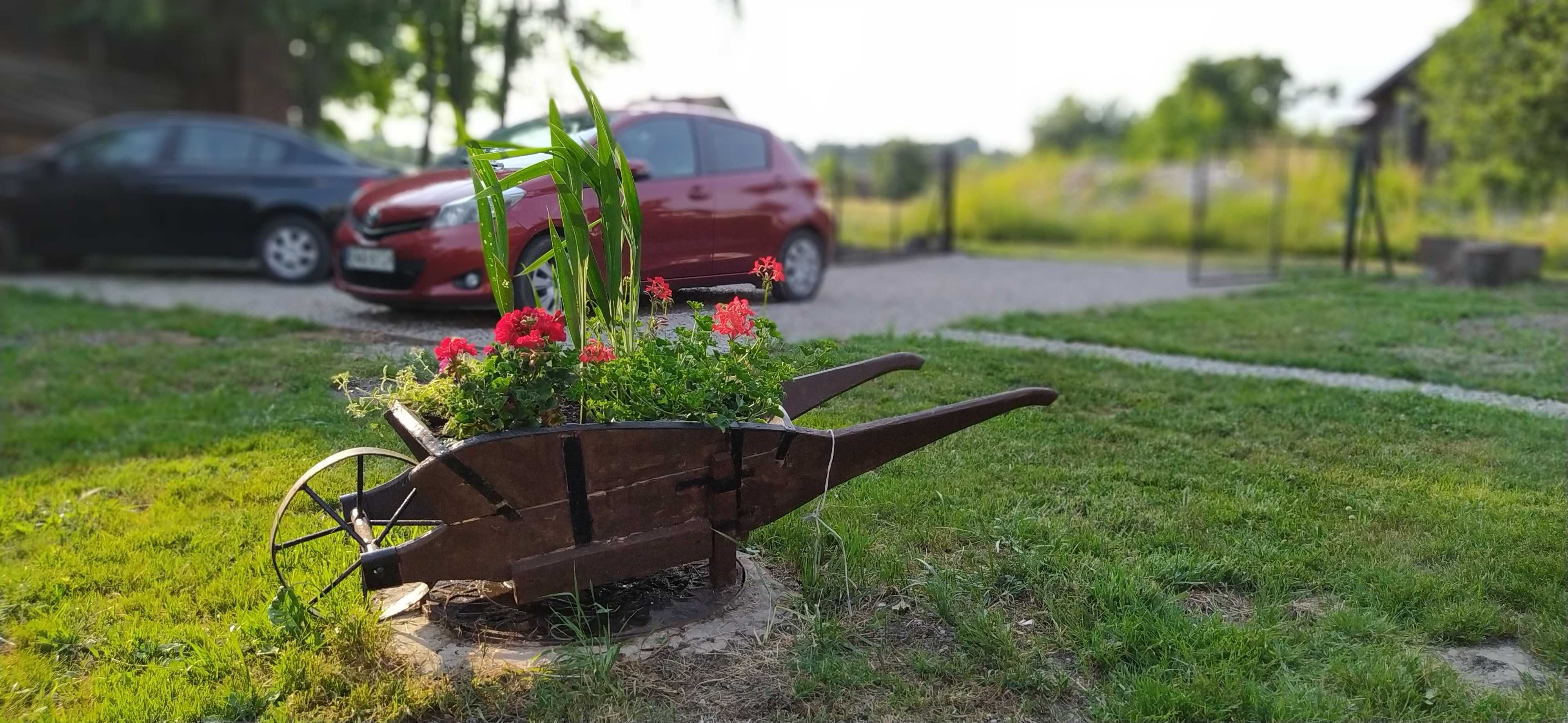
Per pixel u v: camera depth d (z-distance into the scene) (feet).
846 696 9.05
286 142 36.76
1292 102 152.56
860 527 12.11
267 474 13.96
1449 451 15.33
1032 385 18.07
